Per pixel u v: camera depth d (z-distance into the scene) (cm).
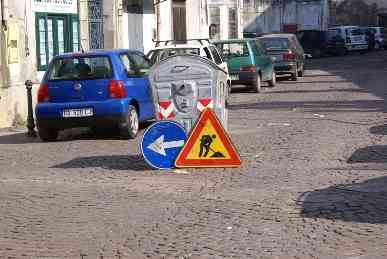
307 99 2433
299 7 6562
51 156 1404
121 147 1494
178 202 976
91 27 2603
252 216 891
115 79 1598
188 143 1207
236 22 4784
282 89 2906
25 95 2061
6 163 1338
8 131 1877
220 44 2767
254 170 1187
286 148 1402
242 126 1766
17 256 757
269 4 6562
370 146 1394
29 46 2114
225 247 767
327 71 4003
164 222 874
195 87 1239
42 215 926
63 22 2378
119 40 2809
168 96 1246
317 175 1131
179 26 3600
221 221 872
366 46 6012
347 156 1295
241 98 2573
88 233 834
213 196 1005
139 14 3047
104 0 2730
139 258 738
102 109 1588
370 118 1844
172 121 1206
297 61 3381
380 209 906
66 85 1612
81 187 1091
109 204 974
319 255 731
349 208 915
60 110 1605
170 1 3450
